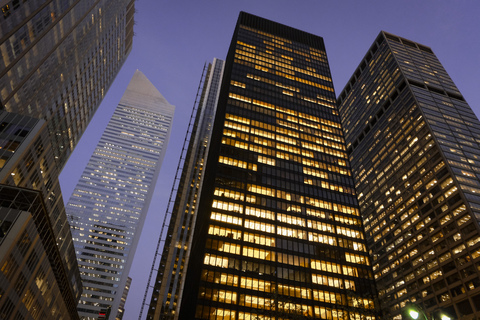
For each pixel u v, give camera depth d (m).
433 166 127.38
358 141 188.12
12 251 56.19
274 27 166.12
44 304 74.44
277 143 114.25
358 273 91.38
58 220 90.81
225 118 114.50
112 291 171.50
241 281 81.12
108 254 184.75
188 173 161.75
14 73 83.19
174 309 120.62
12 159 69.62
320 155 117.12
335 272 89.62
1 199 60.94
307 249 91.75
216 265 82.25
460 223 108.25
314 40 169.25
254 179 101.94
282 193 101.50
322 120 129.38
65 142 127.81
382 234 141.88
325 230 97.69
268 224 93.44
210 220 89.62
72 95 123.94
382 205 148.25
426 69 178.38
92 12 122.06
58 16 98.12
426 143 135.12
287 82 139.00
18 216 58.84
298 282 84.81
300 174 108.62
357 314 84.12
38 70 94.38
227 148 106.50
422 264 116.44
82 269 174.00
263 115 120.88
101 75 152.25
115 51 164.38
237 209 93.81
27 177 75.19
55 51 101.81
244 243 87.88
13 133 74.12
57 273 80.38
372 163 166.88
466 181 116.88
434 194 122.38
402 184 139.88
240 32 155.12
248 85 129.75
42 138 79.69
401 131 152.88
